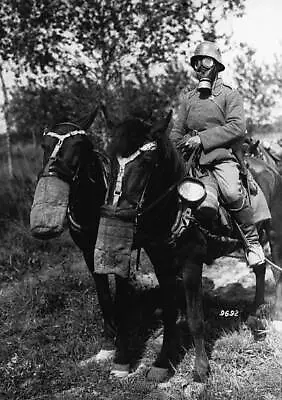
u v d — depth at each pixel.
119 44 9.18
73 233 4.86
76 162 4.33
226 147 4.70
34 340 5.33
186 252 4.38
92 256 4.90
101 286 5.00
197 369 4.50
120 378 4.66
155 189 4.20
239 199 4.60
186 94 4.95
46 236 4.18
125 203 3.92
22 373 4.77
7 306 6.14
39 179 4.29
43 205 4.17
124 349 4.76
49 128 4.46
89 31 9.10
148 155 3.92
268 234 5.59
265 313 5.56
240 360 4.80
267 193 5.42
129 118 4.07
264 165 5.54
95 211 4.66
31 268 7.39
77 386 4.61
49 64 9.22
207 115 4.73
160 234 4.35
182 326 5.45
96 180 4.63
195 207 4.32
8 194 9.59
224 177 4.60
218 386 4.39
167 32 9.16
